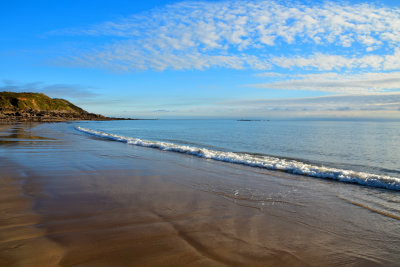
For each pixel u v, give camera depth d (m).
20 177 7.09
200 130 47.50
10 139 18.69
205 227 4.03
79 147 15.23
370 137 30.41
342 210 5.20
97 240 3.42
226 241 3.56
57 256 2.95
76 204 4.93
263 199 5.81
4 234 3.51
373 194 6.51
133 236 3.59
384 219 4.75
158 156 12.60
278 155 15.16
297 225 4.31
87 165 9.36
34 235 3.51
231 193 6.23
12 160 9.90
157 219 4.29
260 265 2.97
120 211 4.62
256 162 10.55
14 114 105.69
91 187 6.27
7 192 5.62
